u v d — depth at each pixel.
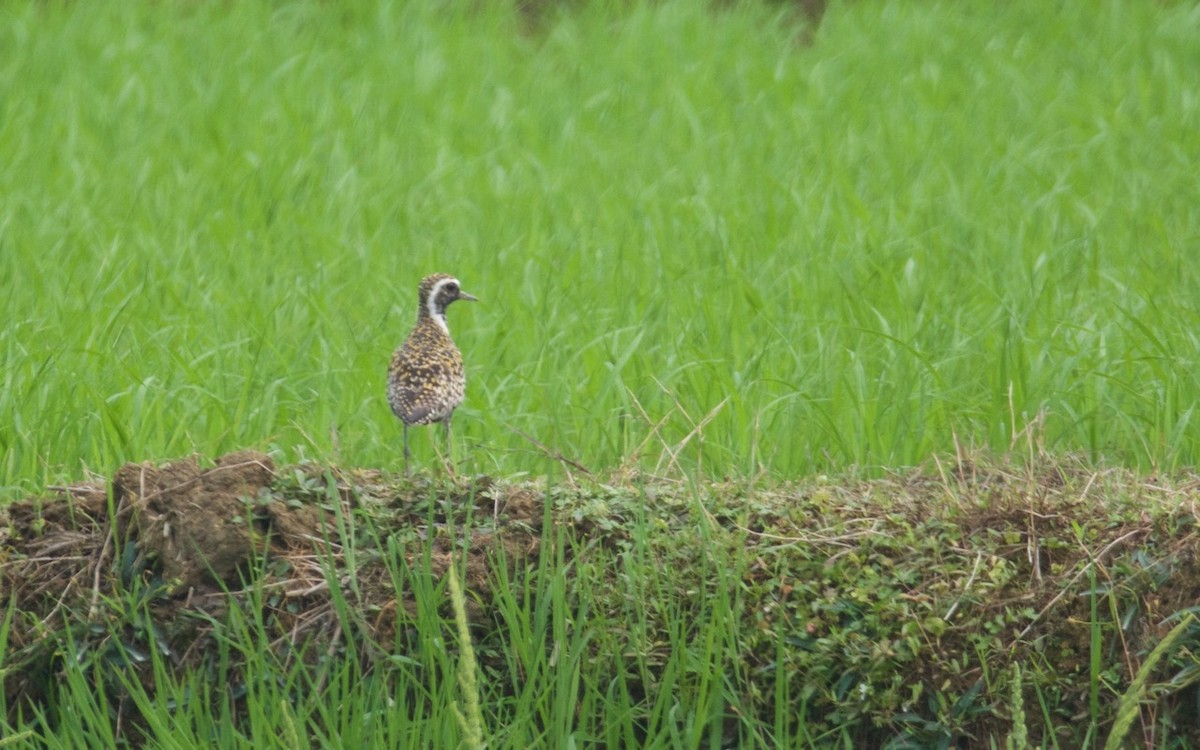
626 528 12.29
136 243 22.03
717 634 11.19
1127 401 16.52
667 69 33.22
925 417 15.98
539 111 30.53
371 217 23.95
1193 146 27.02
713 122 29.72
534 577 11.93
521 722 10.87
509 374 17.53
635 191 25.36
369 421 16.09
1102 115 28.83
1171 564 11.41
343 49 35.16
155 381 16.52
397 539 12.20
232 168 26.05
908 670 11.38
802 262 20.95
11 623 12.02
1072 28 36.31
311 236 22.61
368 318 19.50
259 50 34.16
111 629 11.65
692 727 10.99
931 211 23.80
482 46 35.41
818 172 25.94
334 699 10.97
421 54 33.66
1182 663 11.06
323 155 27.45
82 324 18.41
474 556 12.10
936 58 34.19
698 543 12.10
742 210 24.00
